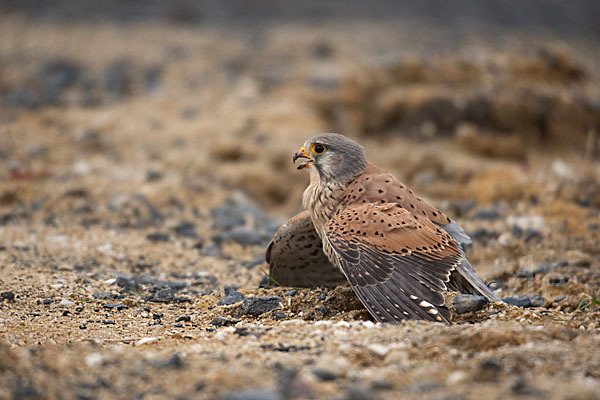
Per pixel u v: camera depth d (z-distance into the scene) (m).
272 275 9.24
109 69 23.83
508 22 35.66
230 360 5.86
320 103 20.78
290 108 19.94
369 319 7.70
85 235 11.72
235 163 16.91
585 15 39.00
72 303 8.49
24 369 5.33
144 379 5.33
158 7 35.00
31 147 17.11
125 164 16.27
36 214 12.62
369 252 7.41
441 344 6.09
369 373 5.43
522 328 6.37
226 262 11.15
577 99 21.31
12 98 20.91
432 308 6.93
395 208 7.75
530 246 11.23
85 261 10.39
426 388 5.02
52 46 26.11
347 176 8.45
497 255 11.03
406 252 7.37
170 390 5.11
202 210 13.70
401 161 17.34
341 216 7.84
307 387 5.05
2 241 11.06
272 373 5.41
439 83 21.70
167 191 14.33
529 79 22.50
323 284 9.05
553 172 15.26
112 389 5.14
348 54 25.77
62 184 14.28
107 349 6.40
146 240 11.84
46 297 8.66
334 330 6.64
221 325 7.79
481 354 5.83
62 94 21.52
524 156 18.88
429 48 26.55
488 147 18.80
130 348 6.58
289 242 8.80
